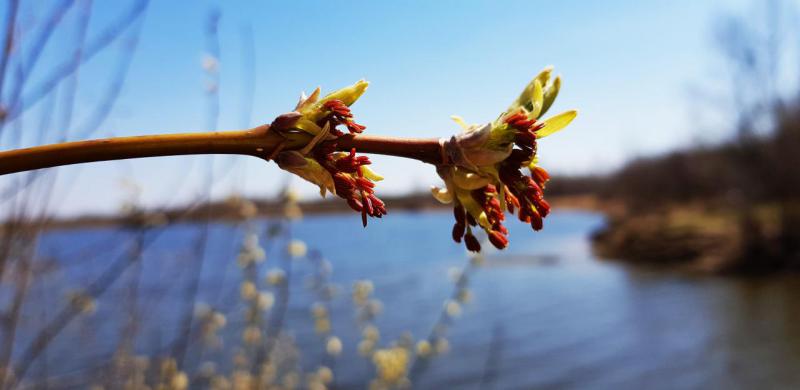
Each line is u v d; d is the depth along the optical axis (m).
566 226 53.06
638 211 37.56
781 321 15.18
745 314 16.27
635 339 14.62
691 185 38.47
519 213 0.91
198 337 4.41
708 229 26.38
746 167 28.30
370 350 5.68
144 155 0.66
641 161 43.34
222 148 0.73
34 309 3.70
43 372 3.89
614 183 62.53
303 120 0.79
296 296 15.55
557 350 13.80
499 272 26.81
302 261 13.52
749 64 28.19
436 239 42.22
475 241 0.93
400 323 15.60
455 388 10.68
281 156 0.78
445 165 0.90
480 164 0.87
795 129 26.70
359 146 0.82
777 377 11.16
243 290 4.46
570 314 17.75
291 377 5.66
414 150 0.87
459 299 5.58
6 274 2.71
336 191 0.80
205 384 4.71
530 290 22.09
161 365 4.01
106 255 3.93
